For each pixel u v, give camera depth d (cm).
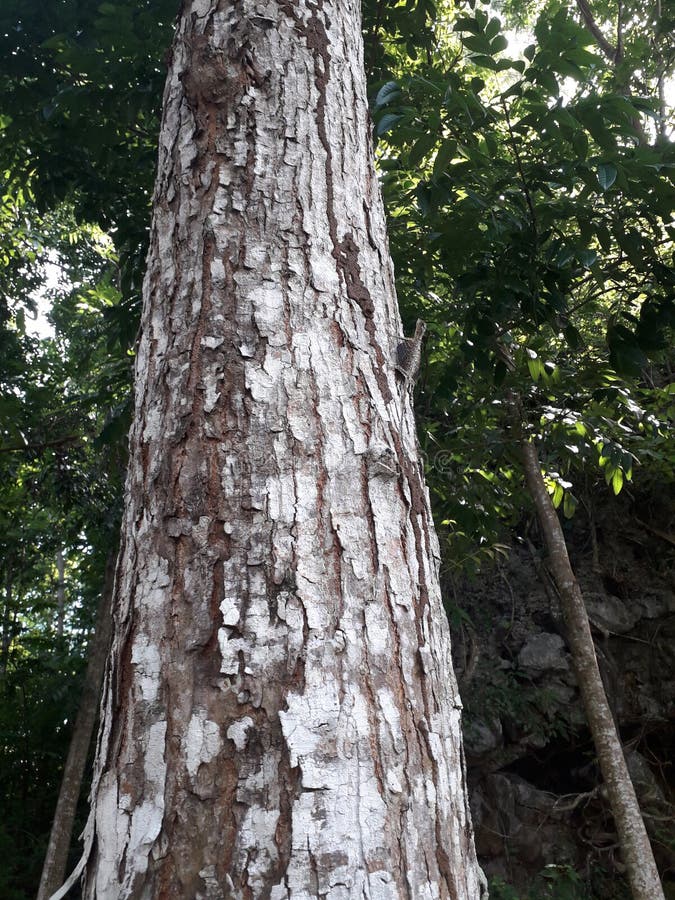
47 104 421
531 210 359
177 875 95
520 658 787
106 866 101
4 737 748
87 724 624
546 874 682
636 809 366
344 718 104
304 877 94
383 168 399
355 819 99
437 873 103
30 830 723
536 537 871
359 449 126
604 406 445
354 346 136
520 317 415
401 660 114
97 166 487
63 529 874
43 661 808
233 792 99
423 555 128
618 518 857
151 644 111
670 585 819
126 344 484
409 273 459
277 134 152
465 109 292
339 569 115
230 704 103
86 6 445
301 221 143
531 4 735
